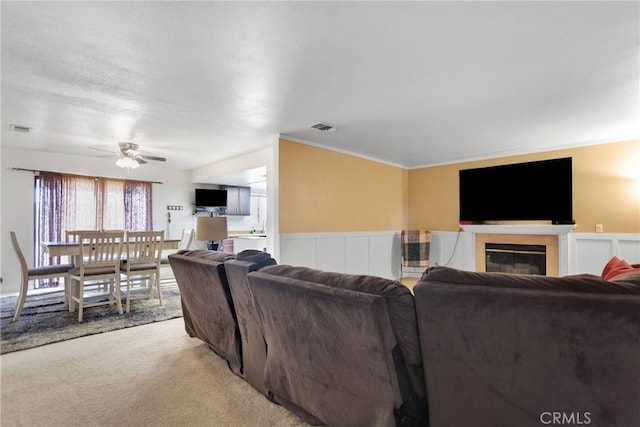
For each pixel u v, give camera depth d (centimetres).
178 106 321
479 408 123
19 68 240
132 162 459
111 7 171
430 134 426
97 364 249
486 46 213
